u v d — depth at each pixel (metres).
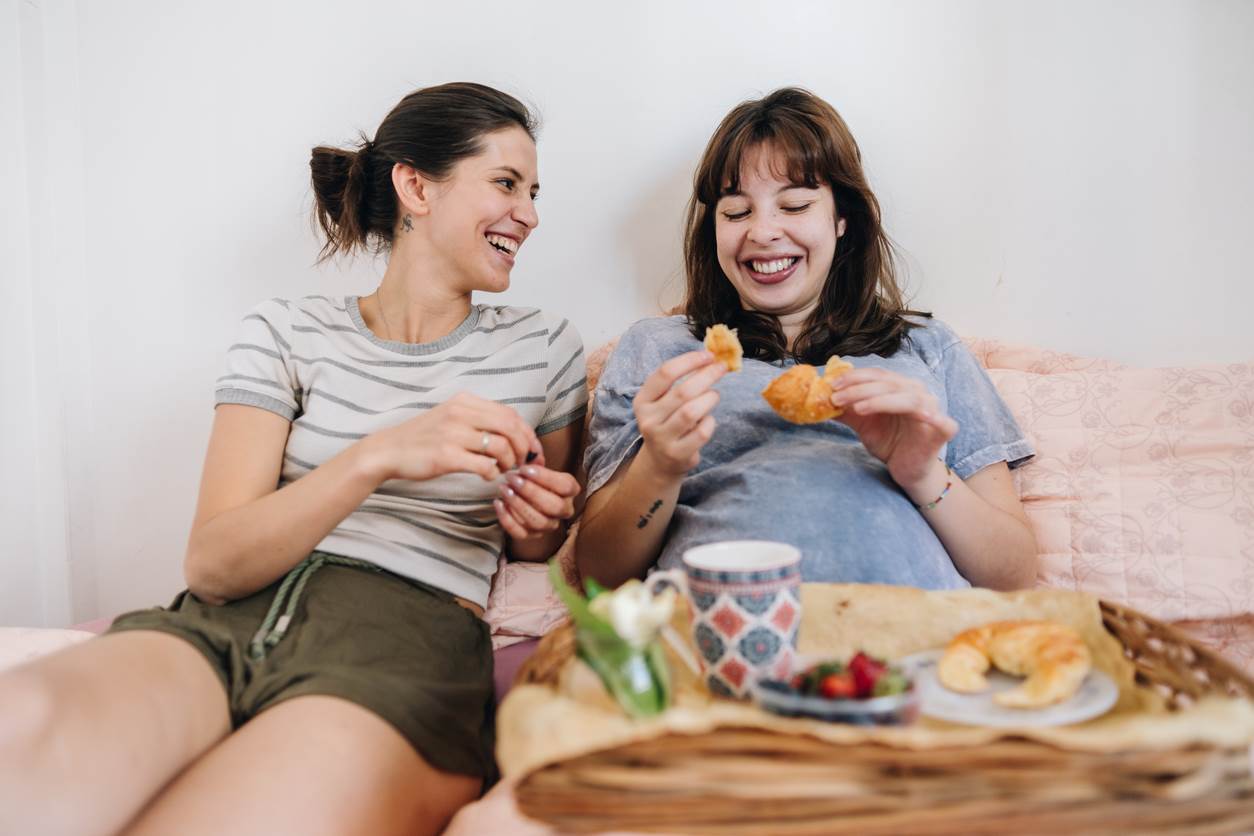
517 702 0.67
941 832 0.57
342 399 1.26
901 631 0.86
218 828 0.73
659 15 1.79
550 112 1.84
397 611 1.10
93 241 1.91
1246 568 1.18
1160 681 0.73
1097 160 1.66
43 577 1.86
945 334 1.35
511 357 1.34
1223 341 1.63
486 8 1.84
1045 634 0.75
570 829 0.60
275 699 0.92
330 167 1.44
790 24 1.75
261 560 1.05
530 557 1.41
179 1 1.89
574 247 1.85
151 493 1.92
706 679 0.78
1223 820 0.57
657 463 1.11
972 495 1.17
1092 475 1.31
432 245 1.33
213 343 1.91
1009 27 1.68
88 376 1.92
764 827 0.58
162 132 1.89
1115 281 1.66
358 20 1.87
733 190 1.36
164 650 0.93
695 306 1.46
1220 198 1.61
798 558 0.78
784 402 1.06
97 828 0.75
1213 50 1.60
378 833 0.81
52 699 0.76
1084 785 0.56
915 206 1.73
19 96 1.81
